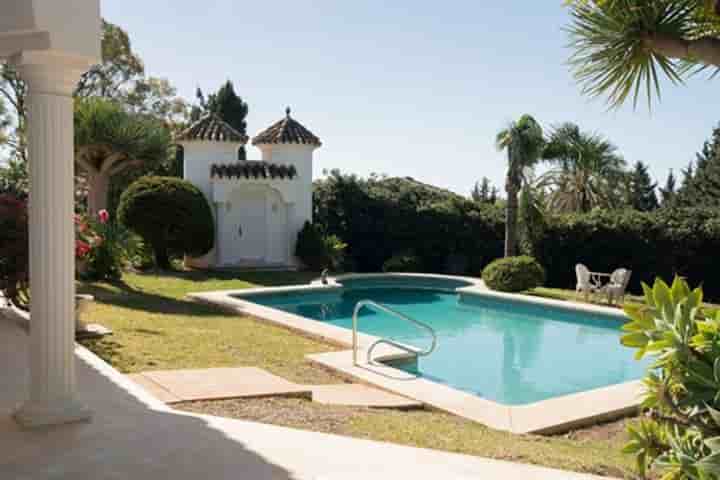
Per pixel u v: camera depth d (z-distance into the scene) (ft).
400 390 24.41
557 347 42.16
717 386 9.84
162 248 68.18
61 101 16.38
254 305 45.62
